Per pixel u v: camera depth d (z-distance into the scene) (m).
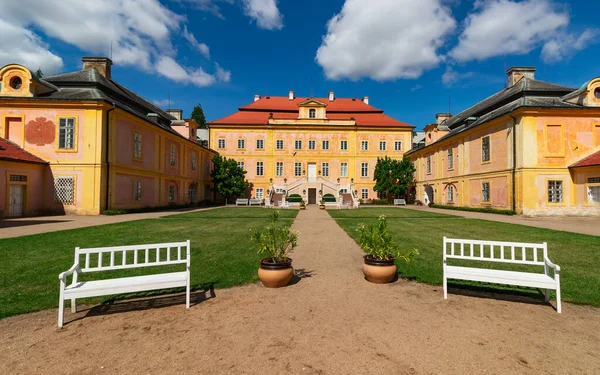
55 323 3.97
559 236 10.79
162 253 8.08
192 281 5.76
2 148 17.66
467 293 5.19
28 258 7.22
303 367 2.92
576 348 3.32
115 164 20.53
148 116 27.17
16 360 3.06
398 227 13.69
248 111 46.53
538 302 4.77
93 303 4.70
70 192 19.25
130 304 4.67
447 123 37.00
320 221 16.53
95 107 19.50
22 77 19.44
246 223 14.98
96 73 23.12
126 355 3.16
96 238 9.96
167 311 4.39
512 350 3.27
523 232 11.93
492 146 23.42
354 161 43.34
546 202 19.92
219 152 43.00
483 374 2.80
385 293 5.16
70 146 19.42
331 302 4.73
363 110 46.84
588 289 5.23
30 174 18.34
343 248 9.12
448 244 9.50
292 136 43.38
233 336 3.59
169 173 28.64
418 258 7.58
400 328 3.81
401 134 43.78
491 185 23.47
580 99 21.16
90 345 3.39
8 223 14.46
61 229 12.12
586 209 19.52
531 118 20.25
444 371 2.85
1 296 4.84
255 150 43.22
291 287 5.47
